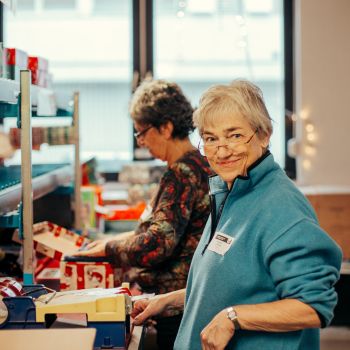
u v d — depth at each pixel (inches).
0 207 88.0
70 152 233.9
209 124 75.4
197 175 103.1
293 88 230.7
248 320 69.6
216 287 74.7
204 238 83.0
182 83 234.5
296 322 68.2
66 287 105.3
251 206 74.7
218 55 232.8
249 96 74.9
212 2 230.5
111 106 235.5
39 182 111.0
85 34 232.8
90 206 161.8
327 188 203.6
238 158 75.1
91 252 105.7
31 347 61.0
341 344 181.3
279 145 234.5
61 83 235.3
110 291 84.9
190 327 78.0
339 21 216.8
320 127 219.9
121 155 236.8
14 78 101.7
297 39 224.1
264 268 72.6
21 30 232.4
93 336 63.4
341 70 218.1
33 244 105.3
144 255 101.4
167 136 109.1
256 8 229.9
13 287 83.3
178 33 232.2
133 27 231.0
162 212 102.0
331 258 70.5
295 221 70.4
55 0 231.6
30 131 96.9
